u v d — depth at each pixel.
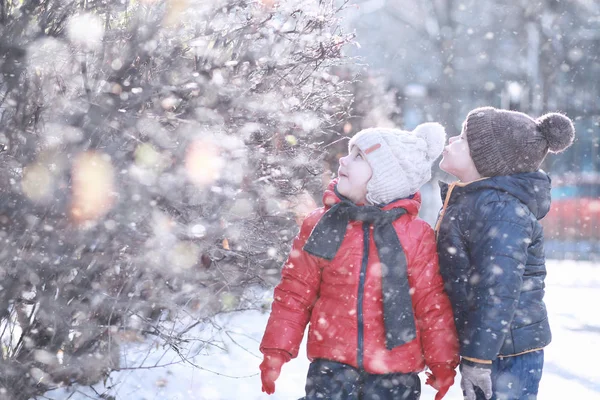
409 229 3.26
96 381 4.29
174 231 3.53
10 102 3.39
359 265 3.19
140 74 3.57
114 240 3.51
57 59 3.49
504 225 3.12
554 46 19.41
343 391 3.15
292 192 4.78
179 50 3.65
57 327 3.65
